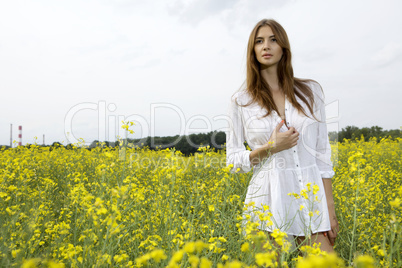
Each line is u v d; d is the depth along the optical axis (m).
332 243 2.04
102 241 1.65
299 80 2.12
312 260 0.72
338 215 2.78
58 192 3.45
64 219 2.52
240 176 3.41
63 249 1.69
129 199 2.24
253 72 2.08
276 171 1.99
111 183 2.99
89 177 4.24
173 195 2.38
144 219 2.25
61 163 5.04
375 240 2.23
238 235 1.92
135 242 2.00
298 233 1.93
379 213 2.68
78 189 2.53
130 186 2.01
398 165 6.28
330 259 0.72
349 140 10.92
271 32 2.00
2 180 2.73
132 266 1.66
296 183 1.97
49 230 2.09
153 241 1.77
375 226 2.41
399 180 4.36
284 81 2.04
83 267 1.55
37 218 2.06
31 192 2.95
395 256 1.84
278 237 1.41
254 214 1.82
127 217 2.07
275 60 2.00
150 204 2.46
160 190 2.41
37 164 4.54
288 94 2.02
